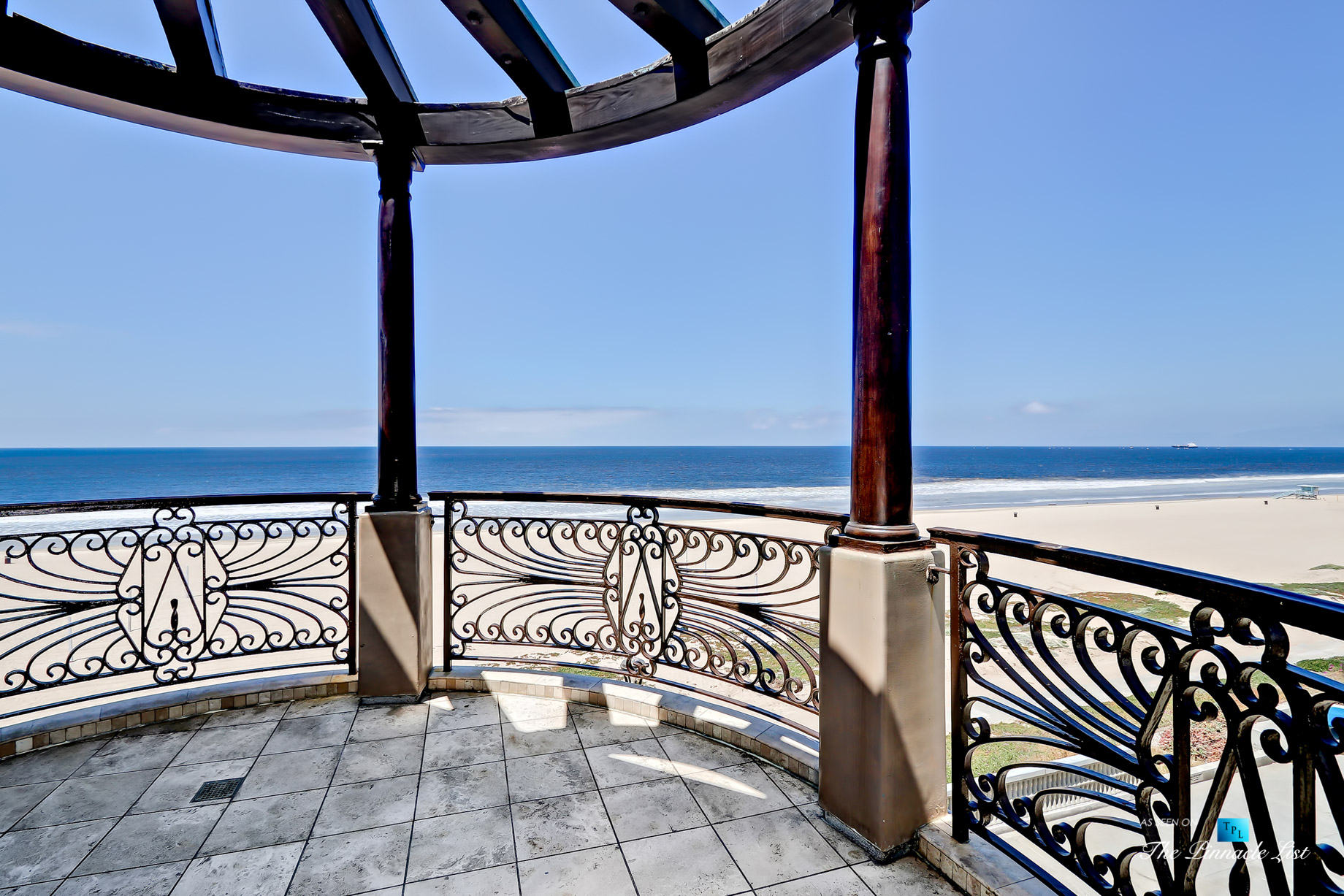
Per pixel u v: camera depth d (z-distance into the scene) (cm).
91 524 1652
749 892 157
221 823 186
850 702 178
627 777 214
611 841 178
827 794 188
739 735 234
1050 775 368
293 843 177
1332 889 84
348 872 164
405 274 278
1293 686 89
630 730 250
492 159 291
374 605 275
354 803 197
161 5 215
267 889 158
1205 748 445
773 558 232
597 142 273
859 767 175
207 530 270
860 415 177
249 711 266
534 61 239
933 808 176
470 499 300
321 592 755
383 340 278
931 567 174
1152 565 111
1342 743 83
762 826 186
